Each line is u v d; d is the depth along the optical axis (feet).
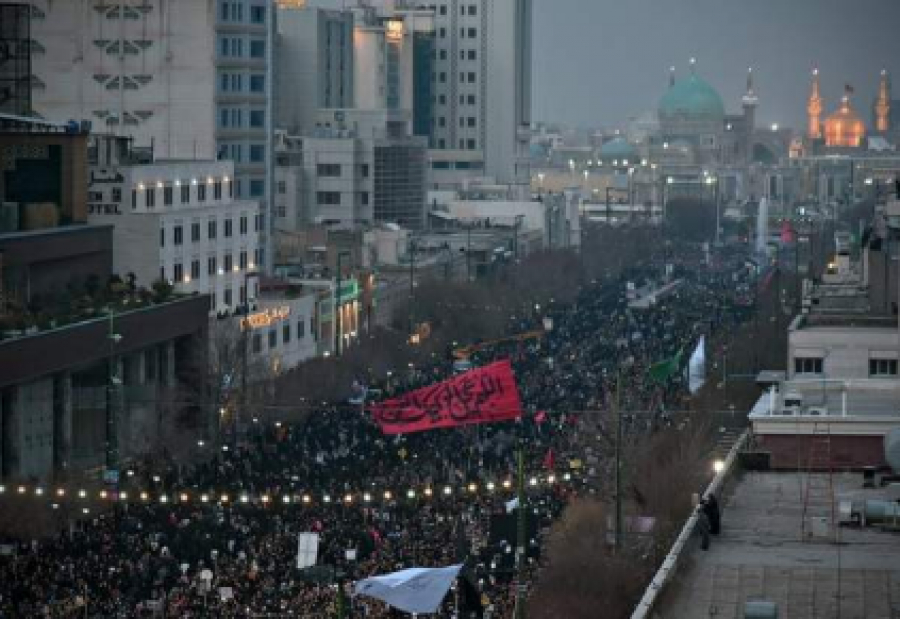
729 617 465.88
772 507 581.94
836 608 473.67
